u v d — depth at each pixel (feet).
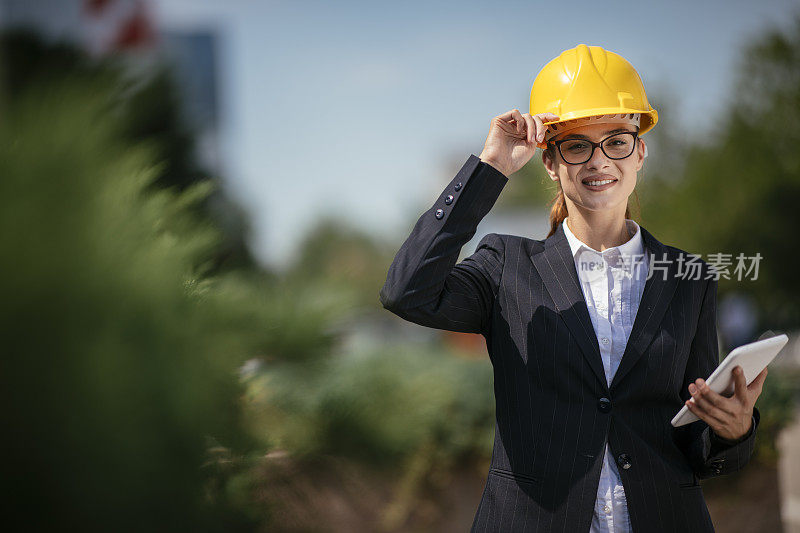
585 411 4.96
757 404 12.01
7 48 8.52
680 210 44.27
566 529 4.78
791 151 44.86
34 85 3.32
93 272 2.87
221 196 6.98
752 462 12.22
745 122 45.88
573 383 5.02
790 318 41.24
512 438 5.13
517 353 5.24
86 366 2.66
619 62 5.60
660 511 4.83
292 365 4.39
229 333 3.70
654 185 45.60
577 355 5.04
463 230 5.16
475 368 12.60
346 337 4.60
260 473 4.10
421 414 5.88
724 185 44.45
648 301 5.19
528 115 5.40
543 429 5.00
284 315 4.26
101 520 2.67
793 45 45.85
